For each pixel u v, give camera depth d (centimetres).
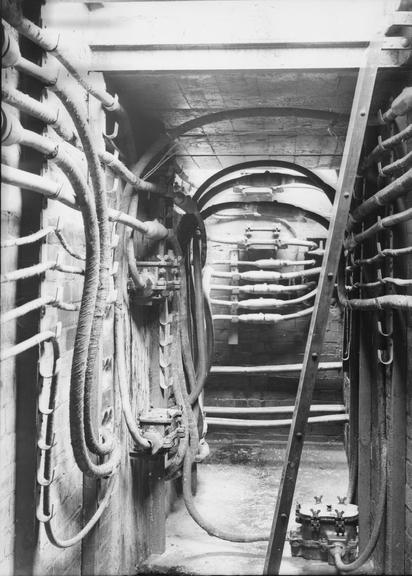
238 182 430
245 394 634
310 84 308
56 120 191
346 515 340
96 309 221
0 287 184
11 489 195
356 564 298
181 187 466
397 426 296
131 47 276
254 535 358
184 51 277
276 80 302
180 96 328
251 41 270
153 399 390
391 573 292
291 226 608
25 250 199
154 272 366
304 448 601
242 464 550
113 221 265
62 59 204
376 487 334
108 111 288
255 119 370
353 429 384
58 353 200
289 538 344
